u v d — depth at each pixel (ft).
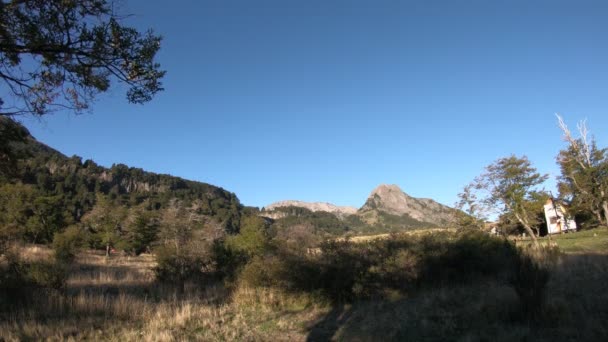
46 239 131.85
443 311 31.58
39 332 27.35
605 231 128.06
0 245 42.75
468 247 47.65
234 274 51.08
